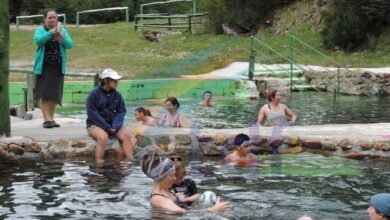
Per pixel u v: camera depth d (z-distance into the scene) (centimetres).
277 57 2561
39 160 945
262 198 727
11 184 791
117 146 977
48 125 1069
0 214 659
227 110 1566
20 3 4297
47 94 1052
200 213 661
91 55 2655
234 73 2167
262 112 1188
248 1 3219
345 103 1764
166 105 1092
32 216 653
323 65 2420
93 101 971
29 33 3212
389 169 893
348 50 2750
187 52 2702
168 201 683
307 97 1923
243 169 889
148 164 691
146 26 3353
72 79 2009
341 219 644
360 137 1009
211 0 3231
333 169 888
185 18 3500
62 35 1038
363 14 2770
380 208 539
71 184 791
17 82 1812
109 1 4094
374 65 2470
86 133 1020
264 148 1008
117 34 3219
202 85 1872
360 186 788
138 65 2352
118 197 728
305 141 1012
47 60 1042
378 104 1744
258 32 3116
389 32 2780
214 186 786
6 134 965
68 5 4084
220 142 1004
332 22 2775
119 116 986
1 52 945
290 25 3062
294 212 669
